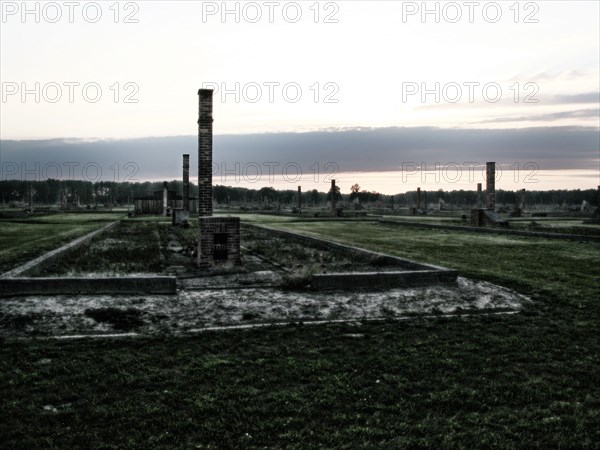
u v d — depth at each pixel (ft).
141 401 18.02
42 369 20.68
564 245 73.10
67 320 27.37
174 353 22.94
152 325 27.22
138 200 214.90
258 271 44.93
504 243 76.79
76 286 32.50
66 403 18.02
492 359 22.80
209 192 51.19
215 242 47.01
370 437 15.87
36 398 18.04
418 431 16.33
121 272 43.47
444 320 29.07
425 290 35.83
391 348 24.04
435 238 87.20
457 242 78.84
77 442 15.26
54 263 47.26
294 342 24.76
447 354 23.30
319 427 16.48
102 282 32.83
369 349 23.86
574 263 52.34
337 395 18.83
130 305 30.12
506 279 40.73
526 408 18.15
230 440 15.56
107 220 144.36
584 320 29.37
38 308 28.99
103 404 17.81
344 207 332.80
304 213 217.77
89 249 61.93
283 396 18.52
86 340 24.45
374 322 28.40
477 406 18.19
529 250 66.03
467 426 16.78
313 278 35.55
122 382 19.52
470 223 126.31
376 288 36.19
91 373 20.34
